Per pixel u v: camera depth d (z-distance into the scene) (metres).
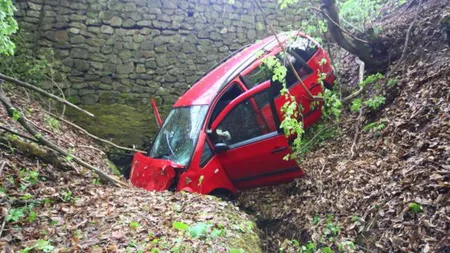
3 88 6.86
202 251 3.04
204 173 5.18
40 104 7.52
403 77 5.78
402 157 4.32
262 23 9.32
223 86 5.71
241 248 3.29
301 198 5.01
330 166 5.22
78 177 5.07
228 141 5.41
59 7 7.96
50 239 3.23
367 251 3.54
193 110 5.76
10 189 4.04
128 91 8.38
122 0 8.35
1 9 5.17
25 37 7.71
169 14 8.68
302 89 6.22
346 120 6.17
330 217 4.25
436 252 3.01
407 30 6.40
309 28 6.51
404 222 3.43
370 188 4.20
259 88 5.54
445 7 6.09
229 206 4.46
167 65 8.66
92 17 8.16
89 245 3.09
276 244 4.43
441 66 5.13
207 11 8.96
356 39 6.53
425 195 3.52
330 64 7.04
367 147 5.15
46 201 4.01
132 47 8.43
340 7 7.49
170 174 5.11
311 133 6.34
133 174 5.75
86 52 8.12
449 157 3.73
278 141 5.04
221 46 9.05
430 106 4.68
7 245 3.01
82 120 7.94
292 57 6.35
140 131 8.30
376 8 8.61
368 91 6.45
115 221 3.61
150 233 3.34
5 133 5.00
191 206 4.15
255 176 5.38
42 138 4.77
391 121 5.13
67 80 7.97
